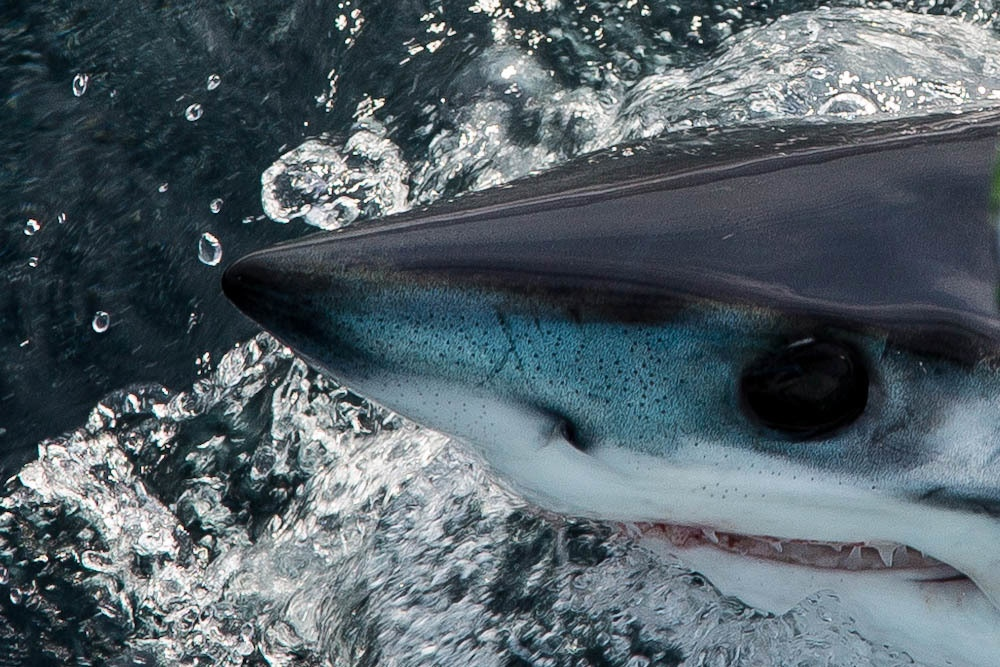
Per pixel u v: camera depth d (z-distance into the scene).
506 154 1.70
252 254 1.24
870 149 1.27
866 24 1.75
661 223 1.25
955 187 1.25
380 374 1.24
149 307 1.66
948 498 1.23
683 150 1.30
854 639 1.39
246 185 1.74
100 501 1.55
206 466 1.56
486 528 1.48
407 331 1.23
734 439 1.23
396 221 1.25
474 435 1.25
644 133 1.65
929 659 1.30
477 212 1.25
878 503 1.24
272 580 1.51
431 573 1.48
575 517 1.28
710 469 1.24
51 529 1.55
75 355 1.63
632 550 1.45
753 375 1.23
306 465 1.54
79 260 1.71
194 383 1.59
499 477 1.27
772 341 1.23
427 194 1.69
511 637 1.46
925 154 1.26
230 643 1.50
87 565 1.53
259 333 1.59
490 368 1.23
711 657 1.43
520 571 1.47
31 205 1.75
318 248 1.24
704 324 1.23
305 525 1.52
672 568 1.44
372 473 1.52
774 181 1.26
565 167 1.29
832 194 1.25
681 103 1.67
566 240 1.24
